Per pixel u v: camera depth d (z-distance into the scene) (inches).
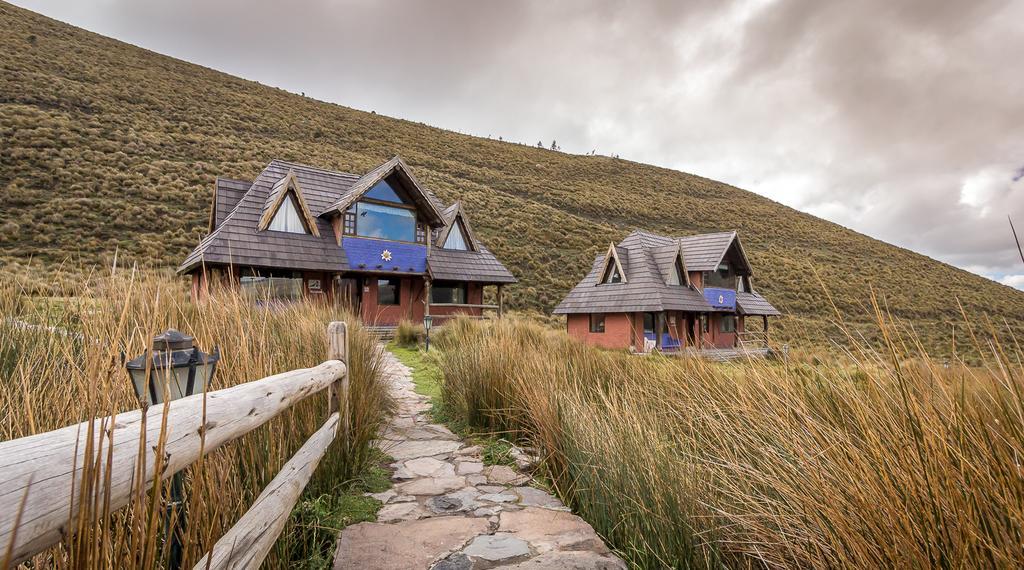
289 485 84.4
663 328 816.3
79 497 35.4
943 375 69.5
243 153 1432.1
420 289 791.1
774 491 89.3
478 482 146.1
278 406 85.0
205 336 91.7
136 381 65.1
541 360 215.0
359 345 218.4
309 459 102.7
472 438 191.8
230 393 68.0
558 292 1254.9
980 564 52.7
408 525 115.6
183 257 749.3
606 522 115.0
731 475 103.3
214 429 58.4
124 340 76.7
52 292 109.3
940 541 56.8
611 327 833.5
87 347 70.9
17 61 1515.7
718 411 121.6
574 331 903.1
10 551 29.5
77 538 35.7
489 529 114.1
